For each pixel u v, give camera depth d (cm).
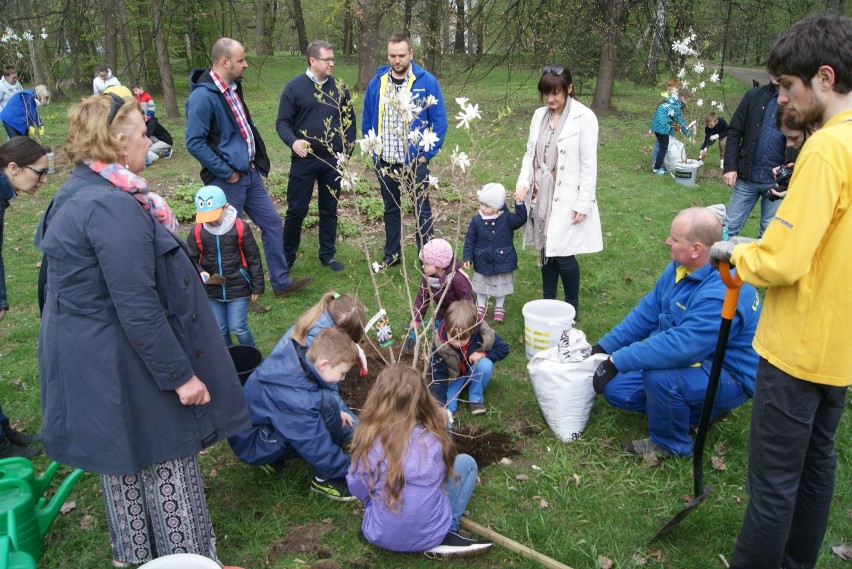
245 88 2289
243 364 390
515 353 482
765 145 552
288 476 349
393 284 584
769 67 221
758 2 1201
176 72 2678
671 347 327
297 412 316
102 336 241
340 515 321
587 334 508
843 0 1070
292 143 587
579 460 361
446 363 402
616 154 1238
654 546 301
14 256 705
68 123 242
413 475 272
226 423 273
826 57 204
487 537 304
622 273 636
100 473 250
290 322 538
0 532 275
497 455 367
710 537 305
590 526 313
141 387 248
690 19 1217
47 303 249
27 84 2152
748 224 801
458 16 1339
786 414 230
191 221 820
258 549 300
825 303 215
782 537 243
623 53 1666
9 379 457
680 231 329
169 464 263
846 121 207
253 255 441
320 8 2553
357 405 411
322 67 579
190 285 257
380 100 584
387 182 602
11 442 377
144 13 1648
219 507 329
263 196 560
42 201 921
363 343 491
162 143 1186
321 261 655
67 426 249
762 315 238
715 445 364
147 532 273
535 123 506
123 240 230
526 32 1262
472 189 916
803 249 207
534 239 513
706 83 1348
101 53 2072
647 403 353
